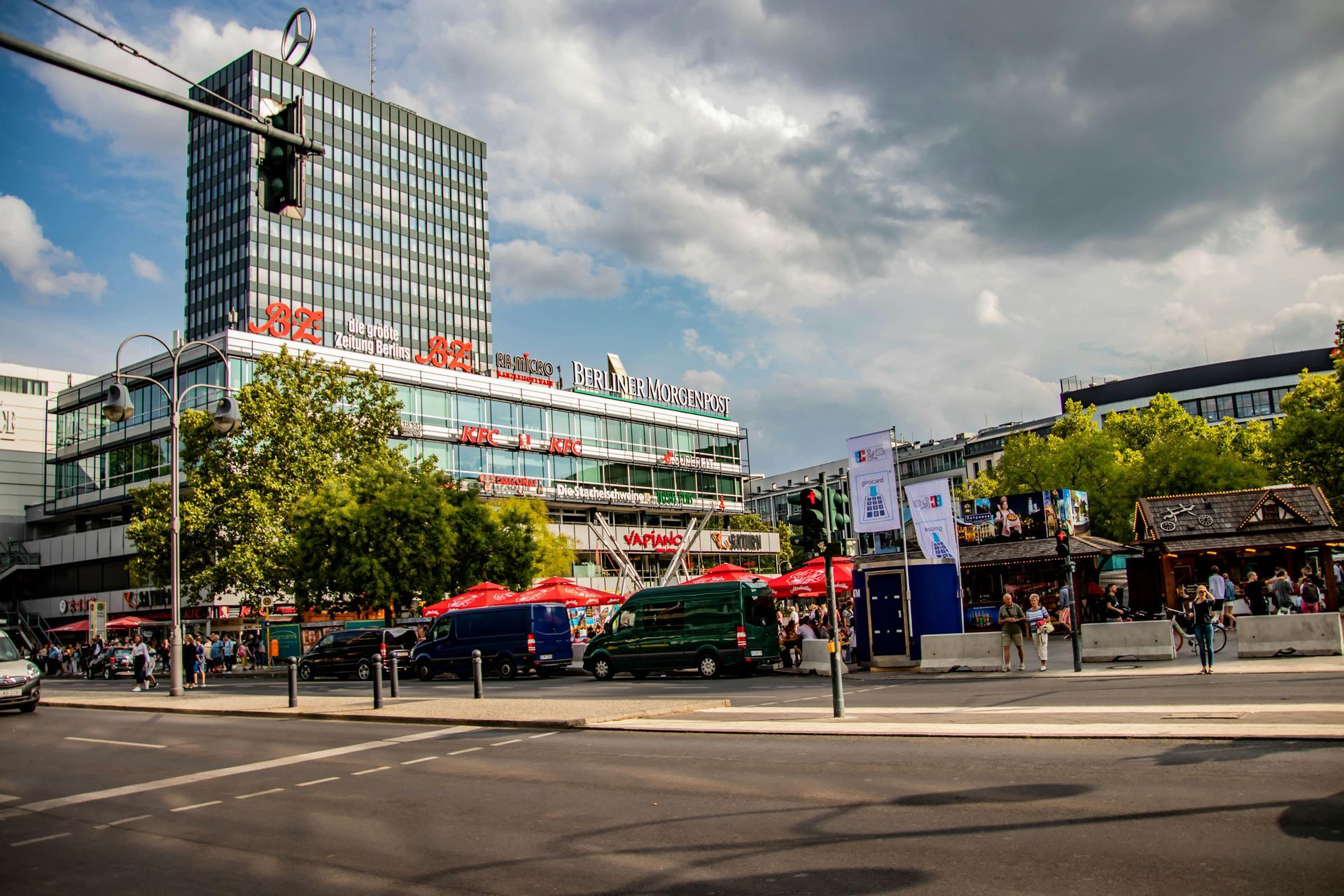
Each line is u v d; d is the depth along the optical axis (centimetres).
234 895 717
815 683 2380
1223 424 6650
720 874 693
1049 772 966
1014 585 3744
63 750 1684
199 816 1033
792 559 9925
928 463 13075
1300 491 3503
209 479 4769
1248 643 2139
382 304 12612
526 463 6894
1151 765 964
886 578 2656
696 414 8450
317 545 4325
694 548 7681
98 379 6962
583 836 837
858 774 1035
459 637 3234
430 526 4419
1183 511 3612
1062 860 664
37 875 810
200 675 3706
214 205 11794
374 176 12762
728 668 2959
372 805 1040
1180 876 612
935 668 2452
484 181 14312
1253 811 756
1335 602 3300
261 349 5903
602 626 3956
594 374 7612
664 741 1408
